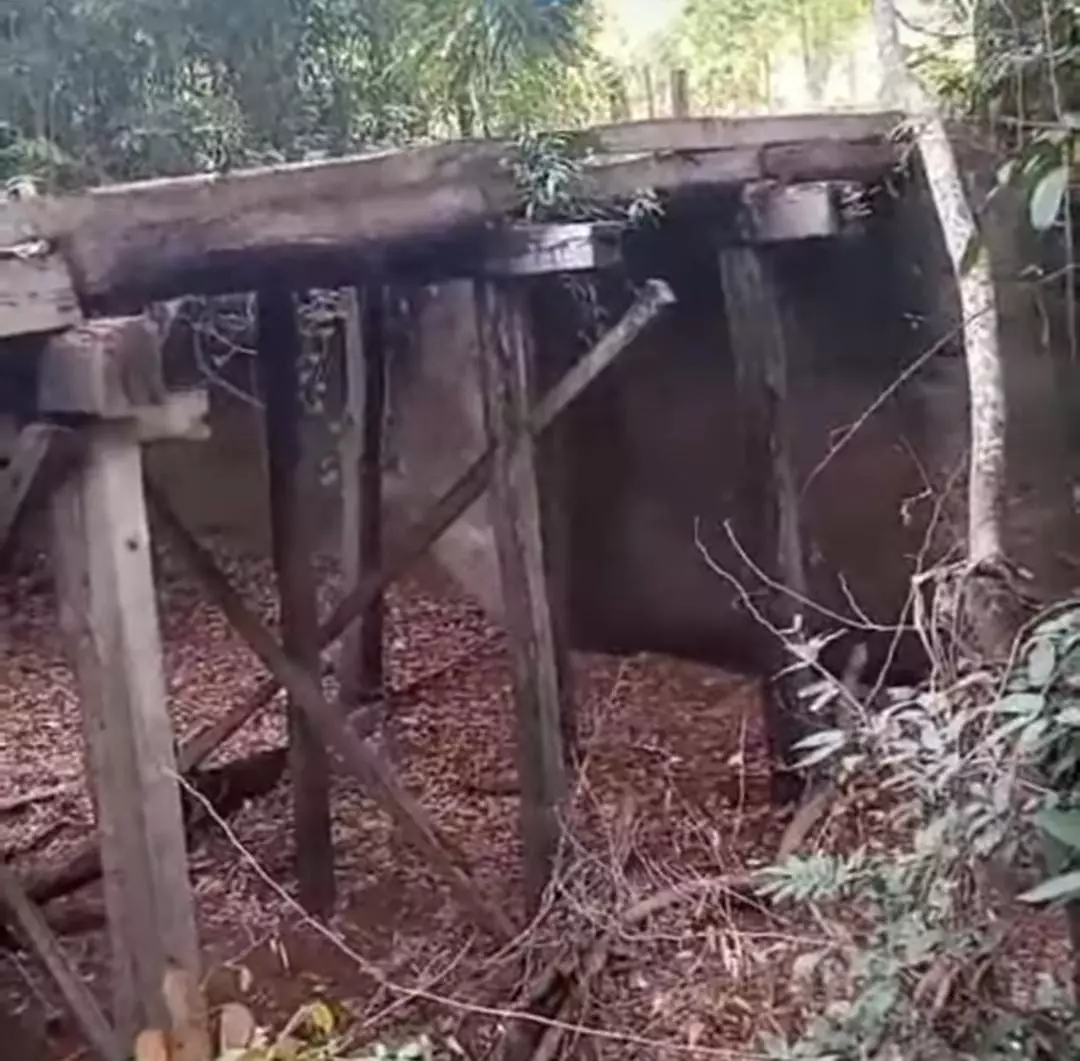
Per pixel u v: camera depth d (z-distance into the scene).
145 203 3.38
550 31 7.34
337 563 8.76
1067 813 2.30
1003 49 4.81
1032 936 3.01
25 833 6.18
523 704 4.74
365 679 6.97
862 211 5.91
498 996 4.49
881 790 3.52
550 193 4.41
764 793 6.07
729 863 5.29
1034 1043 2.69
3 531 3.17
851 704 3.27
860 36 8.27
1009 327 5.83
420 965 4.78
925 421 6.41
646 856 5.23
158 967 3.20
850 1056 2.78
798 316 6.85
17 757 7.28
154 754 3.18
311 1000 4.63
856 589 6.64
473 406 7.96
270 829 5.98
